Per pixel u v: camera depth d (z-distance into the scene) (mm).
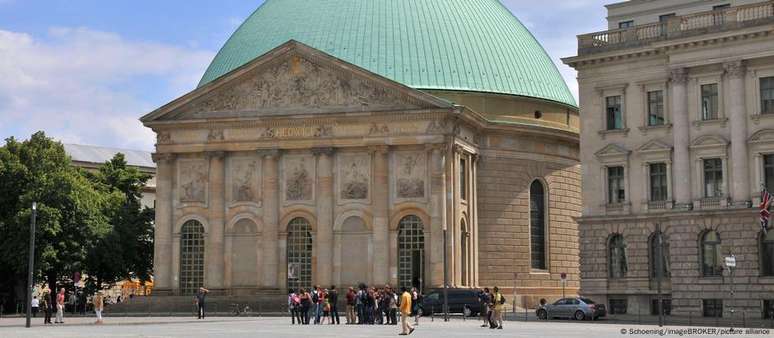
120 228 109562
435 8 110562
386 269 93812
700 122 76625
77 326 68375
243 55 111625
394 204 94688
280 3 116562
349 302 71500
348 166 96312
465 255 97500
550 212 106062
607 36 81812
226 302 95625
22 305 110000
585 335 52688
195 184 100312
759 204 73312
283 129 97812
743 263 73625
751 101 74688
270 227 97188
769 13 73500
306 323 70938
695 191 76750
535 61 113750
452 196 93688
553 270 105375
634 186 80438
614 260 81250
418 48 106312
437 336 52406
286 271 97062
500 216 102188
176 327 65125
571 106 112250
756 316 72750
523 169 104375
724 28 74875
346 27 108562
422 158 94438
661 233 78438
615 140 81562
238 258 98625
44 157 105750
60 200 102188
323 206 96062
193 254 100250
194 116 100125
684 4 84250
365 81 95688
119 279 113250
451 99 103438
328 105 96562
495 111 105312
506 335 53031
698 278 75500
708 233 75938
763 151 74062
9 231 101062
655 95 80125
